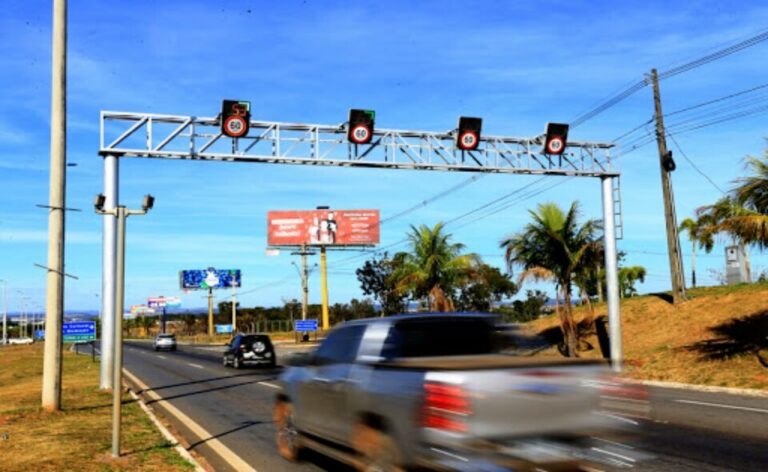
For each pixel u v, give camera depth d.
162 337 59.41
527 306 49.97
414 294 31.91
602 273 36.47
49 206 13.64
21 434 10.69
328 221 75.88
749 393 15.49
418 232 30.98
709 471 7.63
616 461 5.88
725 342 21.67
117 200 18.55
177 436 11.01
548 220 25.42
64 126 13.80
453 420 5.37
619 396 5.99
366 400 6.59
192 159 19.64
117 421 8.82
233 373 27.20
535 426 5.57
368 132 20.42
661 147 28.30
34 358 53.88
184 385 21.81
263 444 10.30
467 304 46.72
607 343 27.23
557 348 27.92
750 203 18.48
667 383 18.22
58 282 13.73
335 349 7.79
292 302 95.81
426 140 22.02
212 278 99.88
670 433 10.05
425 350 6.79
